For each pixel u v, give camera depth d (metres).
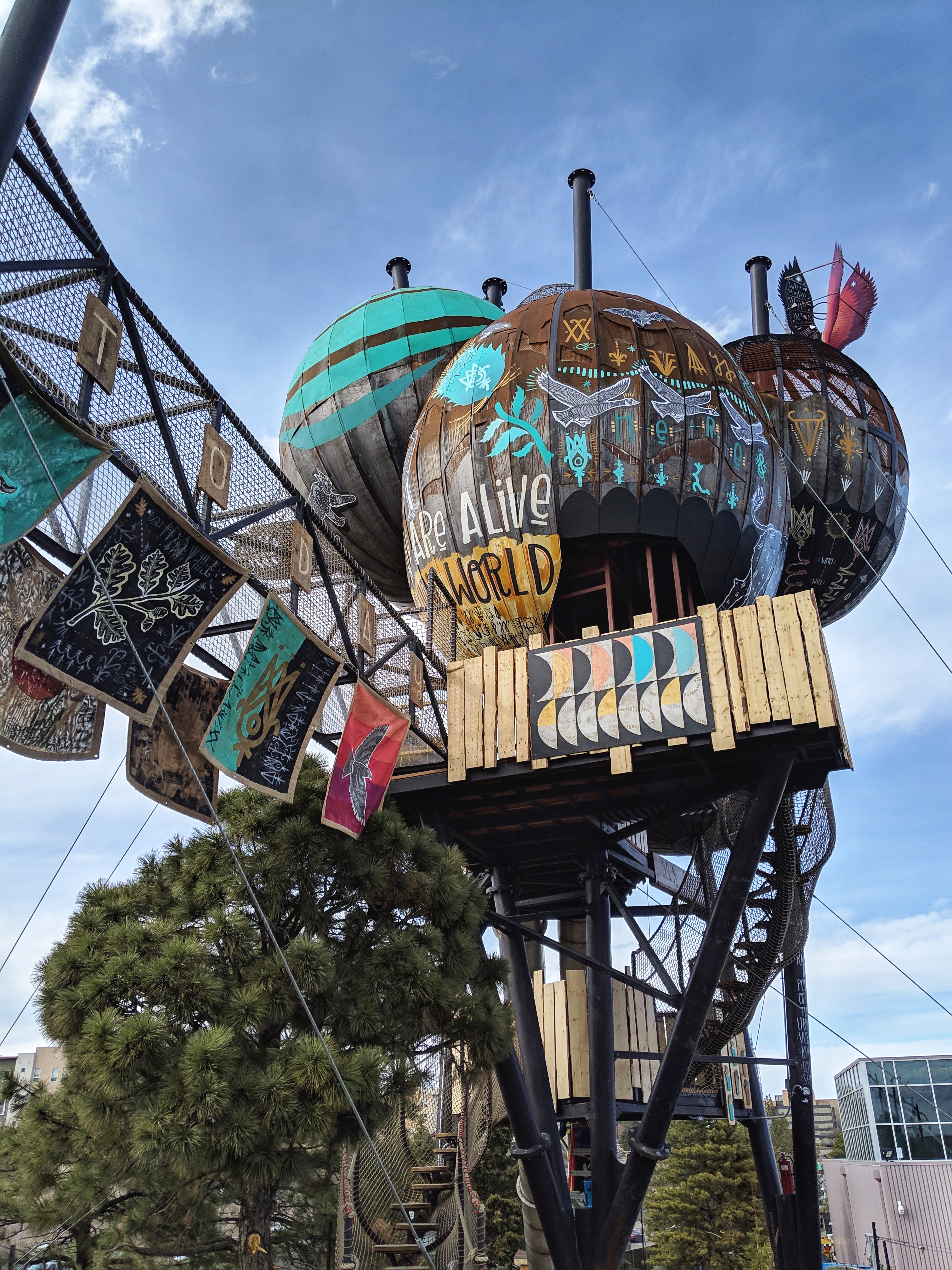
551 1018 23.16
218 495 11.14
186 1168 9.85
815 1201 27.44
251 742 12.27
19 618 9.64
